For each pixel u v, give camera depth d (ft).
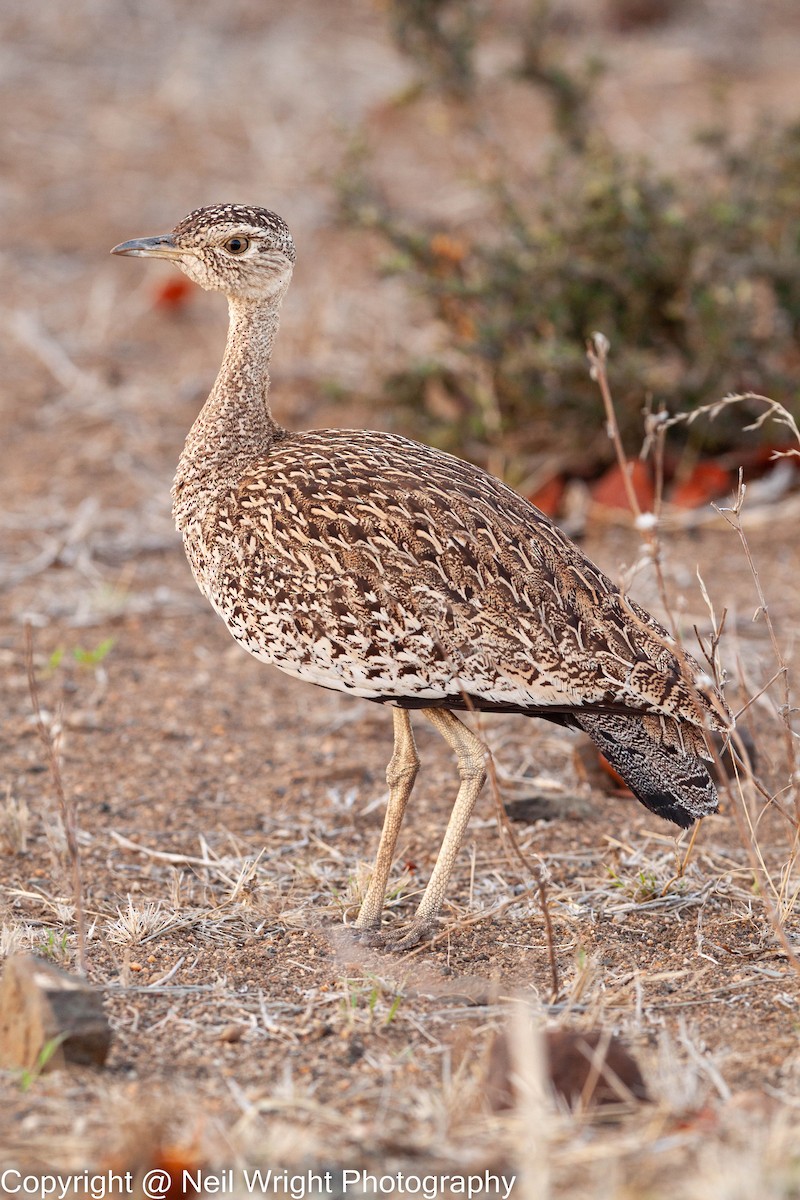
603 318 53.31
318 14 106.73
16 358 68.64
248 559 30.60
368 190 57.88
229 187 83.41
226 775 39.68
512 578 29.66
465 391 56.49
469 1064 25.30
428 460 31.65
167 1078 24.91
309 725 42.68
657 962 29.58
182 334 71.46
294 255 33.73
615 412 52.95
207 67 98.89
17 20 103.50
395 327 66.74
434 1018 27.25
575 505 53.57
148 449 60.29
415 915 32.01
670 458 54.49
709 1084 24.48
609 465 54.60
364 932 31.07
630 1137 22.68
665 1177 21.56
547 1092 23.68
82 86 96.73
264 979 29.07
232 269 32.99
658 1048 25.77
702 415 52.75
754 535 52.11
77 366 67.36
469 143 79.36
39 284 75.46
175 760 40.37
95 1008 24.97
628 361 51.31
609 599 30.32
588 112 62.39
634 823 36.65
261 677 45.50
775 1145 21.65
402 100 63.36
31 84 96.53
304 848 35.76
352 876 33.81
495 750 40.65
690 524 52.60
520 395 54.08
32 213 82.48
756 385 54.44
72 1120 23.25
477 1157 22.31
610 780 38.01
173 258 33.47
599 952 30.01
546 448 55.77
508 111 89.20
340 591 29.60
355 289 71.67
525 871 34.14
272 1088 24.56
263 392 33.04
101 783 38.91
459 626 29.40
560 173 61.05
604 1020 26.96
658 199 54.39
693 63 96.32
